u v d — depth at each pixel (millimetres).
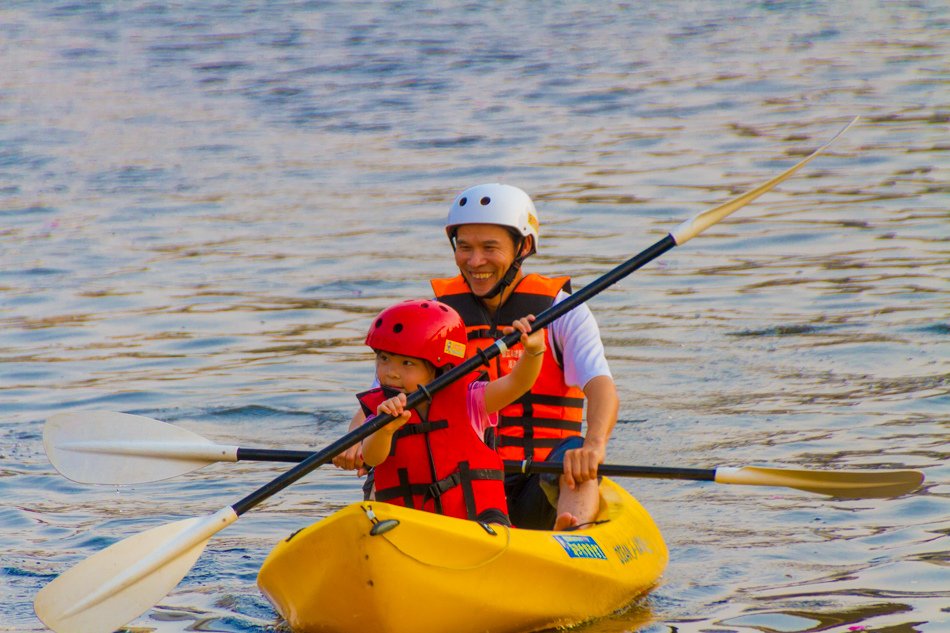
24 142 62875
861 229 42312
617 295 36094
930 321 31969
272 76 78688
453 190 51125
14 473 23797
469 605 15359
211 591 17984
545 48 84938
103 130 65438
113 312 36094
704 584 17828
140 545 16172
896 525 19797
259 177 54812
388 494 16656
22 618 17047
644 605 17156
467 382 16672
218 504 22156
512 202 18812
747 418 25578
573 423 19203
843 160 52750
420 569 14977
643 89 70562
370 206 49031
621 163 54375
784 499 21594
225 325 34531
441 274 39219
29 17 104062
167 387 29141
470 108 67938
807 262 38688
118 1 110688
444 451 16422
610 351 30953
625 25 93000
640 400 27078
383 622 14953
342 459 17297
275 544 20125
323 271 40031
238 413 27125
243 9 106188
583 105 67375
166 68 82312
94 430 18281
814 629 15867
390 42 89375
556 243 42156
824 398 26594
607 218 45375
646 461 23297
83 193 52594
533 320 16516
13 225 47469
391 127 64250
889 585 17297
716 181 50375
